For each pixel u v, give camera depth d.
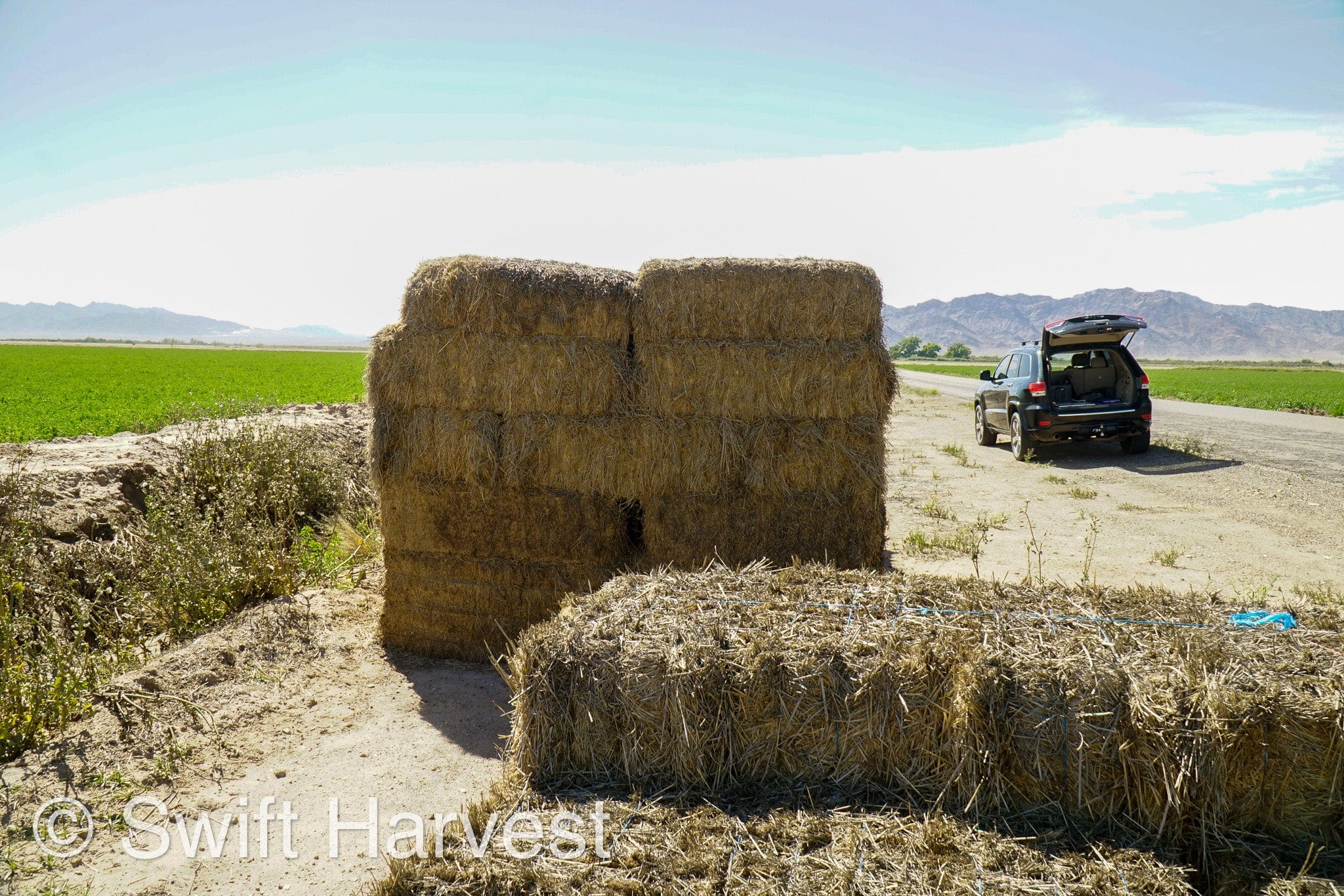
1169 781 2.74
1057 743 2.86
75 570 5.99
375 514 8.51
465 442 5.41
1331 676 2.84
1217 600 3.82
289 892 3.07
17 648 4.70
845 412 5.43
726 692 3.11
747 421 5.44
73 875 3.15
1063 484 11.20
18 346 112.44
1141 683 2.84
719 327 5.41
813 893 2.47
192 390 27.11
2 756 3.94
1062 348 13.16
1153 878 2.52
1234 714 2.71
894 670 3.04
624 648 3.26
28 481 6.52
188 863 3.25
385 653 5.62
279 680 4.89
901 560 7.39
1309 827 2.74
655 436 5.40
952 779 2.93
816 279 5.36
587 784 3.17
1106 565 7.20
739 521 5.49
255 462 8.50
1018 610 3.55
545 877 2.57
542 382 5.39
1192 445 13.56
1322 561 7.27
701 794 3.06
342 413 14.40
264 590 6.21
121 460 7.82
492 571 5.58
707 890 2.50
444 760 4.12
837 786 3.06
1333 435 15.55
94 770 3.85
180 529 6.43
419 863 2.65
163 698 4.44
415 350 5.47
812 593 3.80
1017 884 2.49
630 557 5.73
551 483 5.47
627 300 5.46
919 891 2.47
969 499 10.20
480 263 5.50
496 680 5.22
